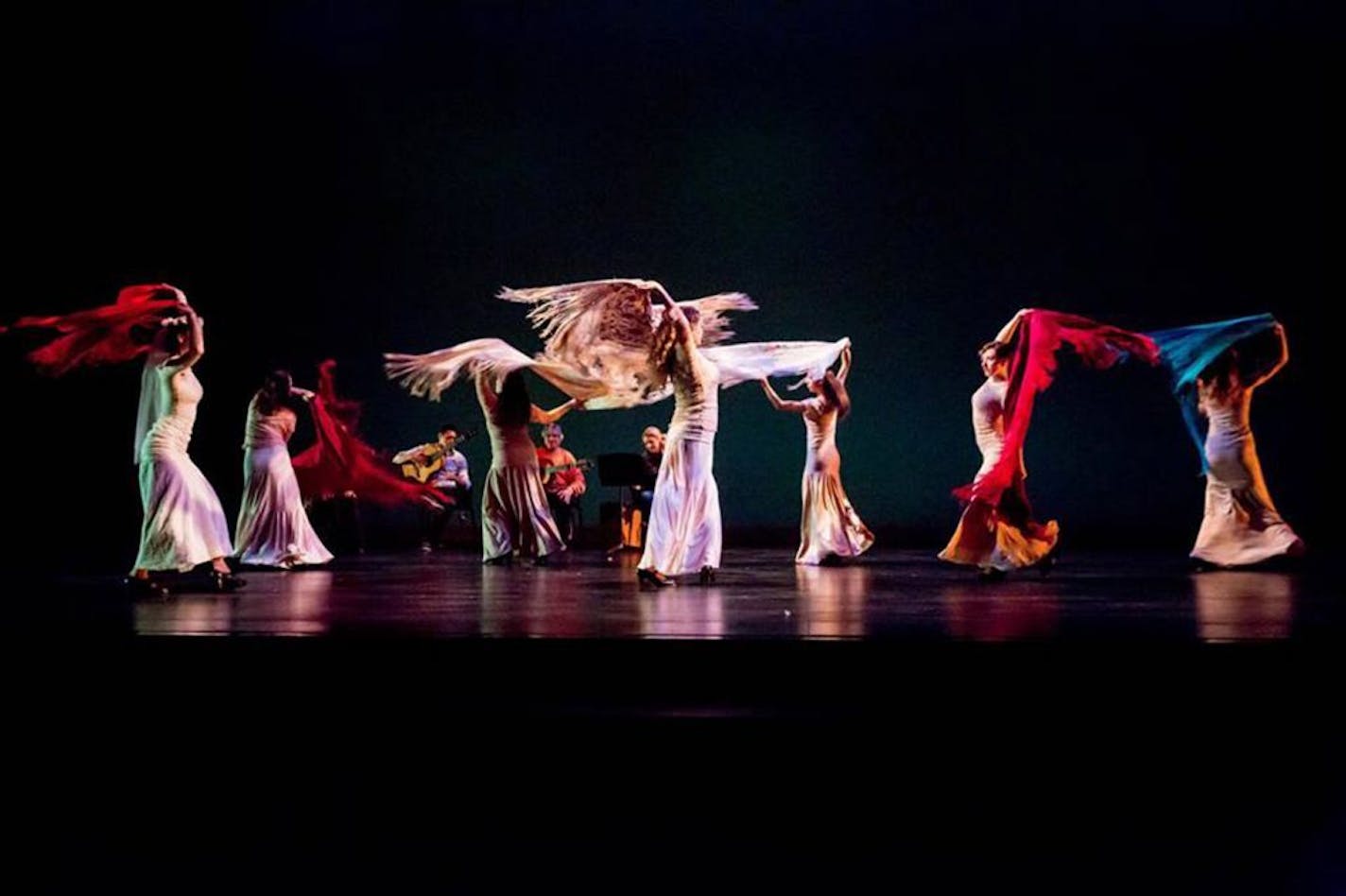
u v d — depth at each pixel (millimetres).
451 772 5637
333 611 6781
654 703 5566
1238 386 9508
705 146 13609
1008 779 5453
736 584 8391
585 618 6336
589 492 14023
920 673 5465
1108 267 13172
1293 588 7863
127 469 13734
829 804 5488
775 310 13656
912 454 13594
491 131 13758
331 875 5734
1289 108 12695
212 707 5762
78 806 5832
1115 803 5449
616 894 5570
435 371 10578
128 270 13617
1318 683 5328
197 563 7879
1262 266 12891
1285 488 12945
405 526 14156
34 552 12477
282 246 13906
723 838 5512
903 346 13539
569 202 13797
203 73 13516
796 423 13773
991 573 8602
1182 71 12859
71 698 5812
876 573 9391
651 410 13961
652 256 13750
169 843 5805
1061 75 13062
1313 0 12477
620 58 13594
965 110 13250
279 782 5746
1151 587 7996
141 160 13500
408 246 13914
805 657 5516
